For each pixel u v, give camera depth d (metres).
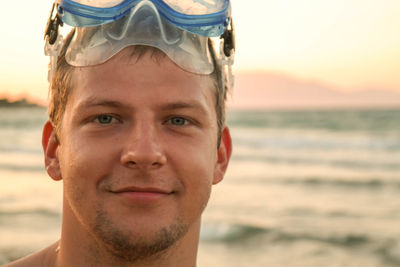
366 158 24.84
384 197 15.60
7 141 35.94
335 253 9.79
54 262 1.70
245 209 13.75
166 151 1.45
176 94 1.48
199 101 1.52
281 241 10.55
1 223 10.91
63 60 1.59
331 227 11.83
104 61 1.46
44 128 1.73
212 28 1.56
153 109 1.45
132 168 1.40
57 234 9.87
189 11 1.51
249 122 51.22
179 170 1.46
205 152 1.53
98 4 1.47
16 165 22.98
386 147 28.14
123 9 1.46
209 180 1.55
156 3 1.48
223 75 1.72
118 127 1.44
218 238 10.80
